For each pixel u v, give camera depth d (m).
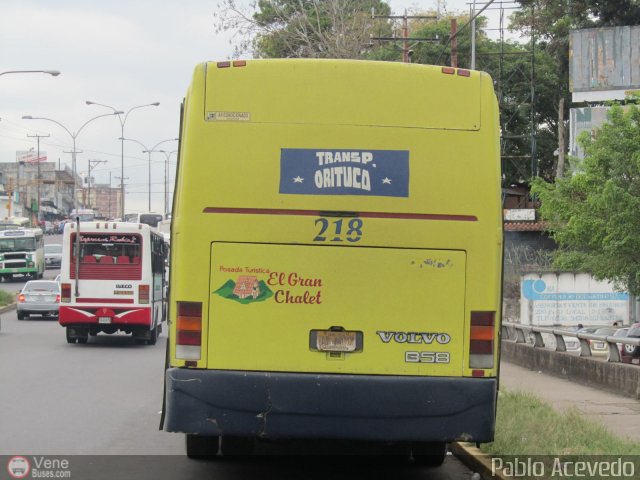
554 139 51.34
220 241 7.63
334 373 7.61
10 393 15.33
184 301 7.62
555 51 50.44
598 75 37.19
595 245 20.36
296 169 7.70
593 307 28.78
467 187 7.77
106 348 24.80
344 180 7.71
